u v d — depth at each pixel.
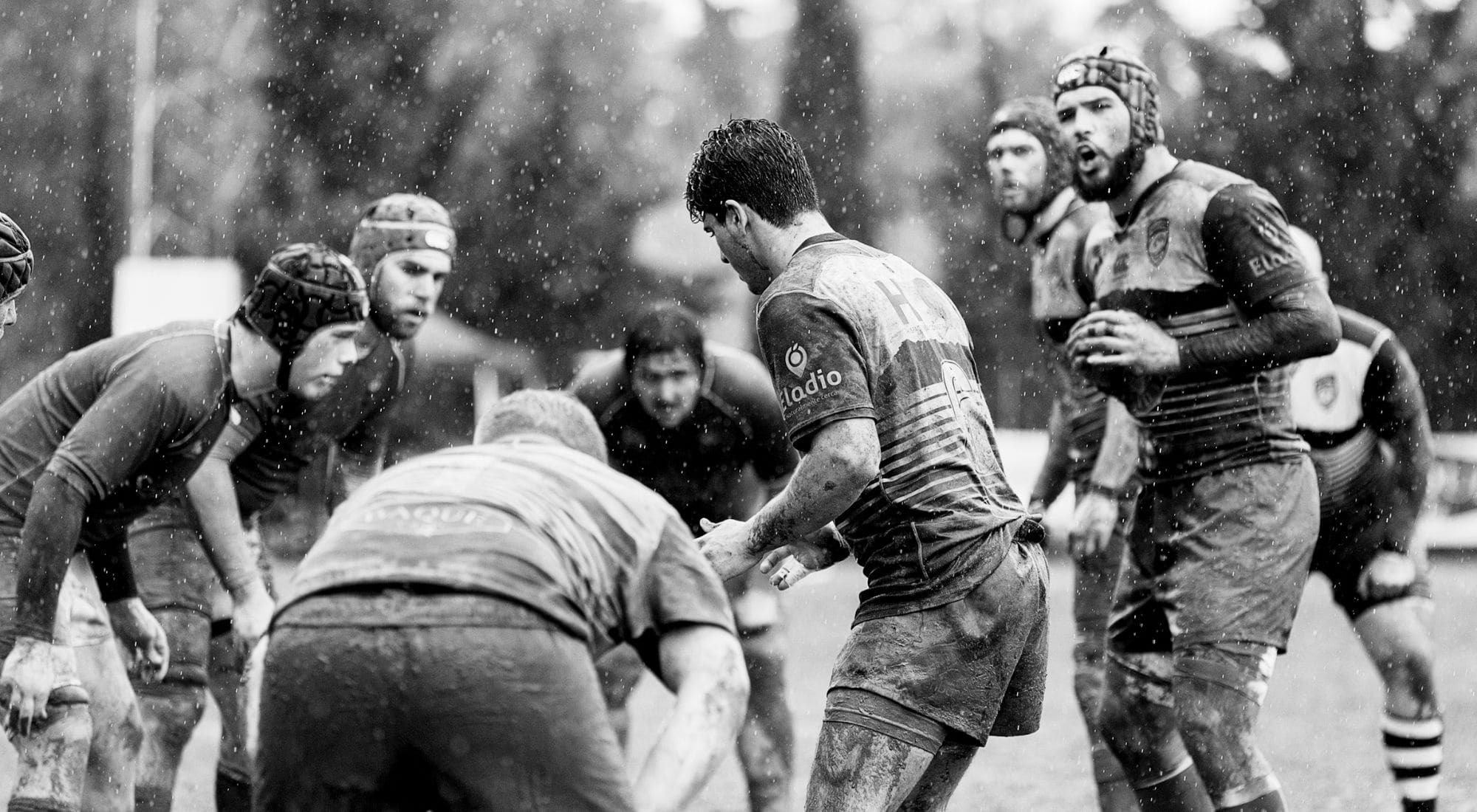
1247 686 16.34
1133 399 17.28
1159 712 17.53
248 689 11.27
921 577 13.60
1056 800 23.25
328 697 9.79
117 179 88.06
